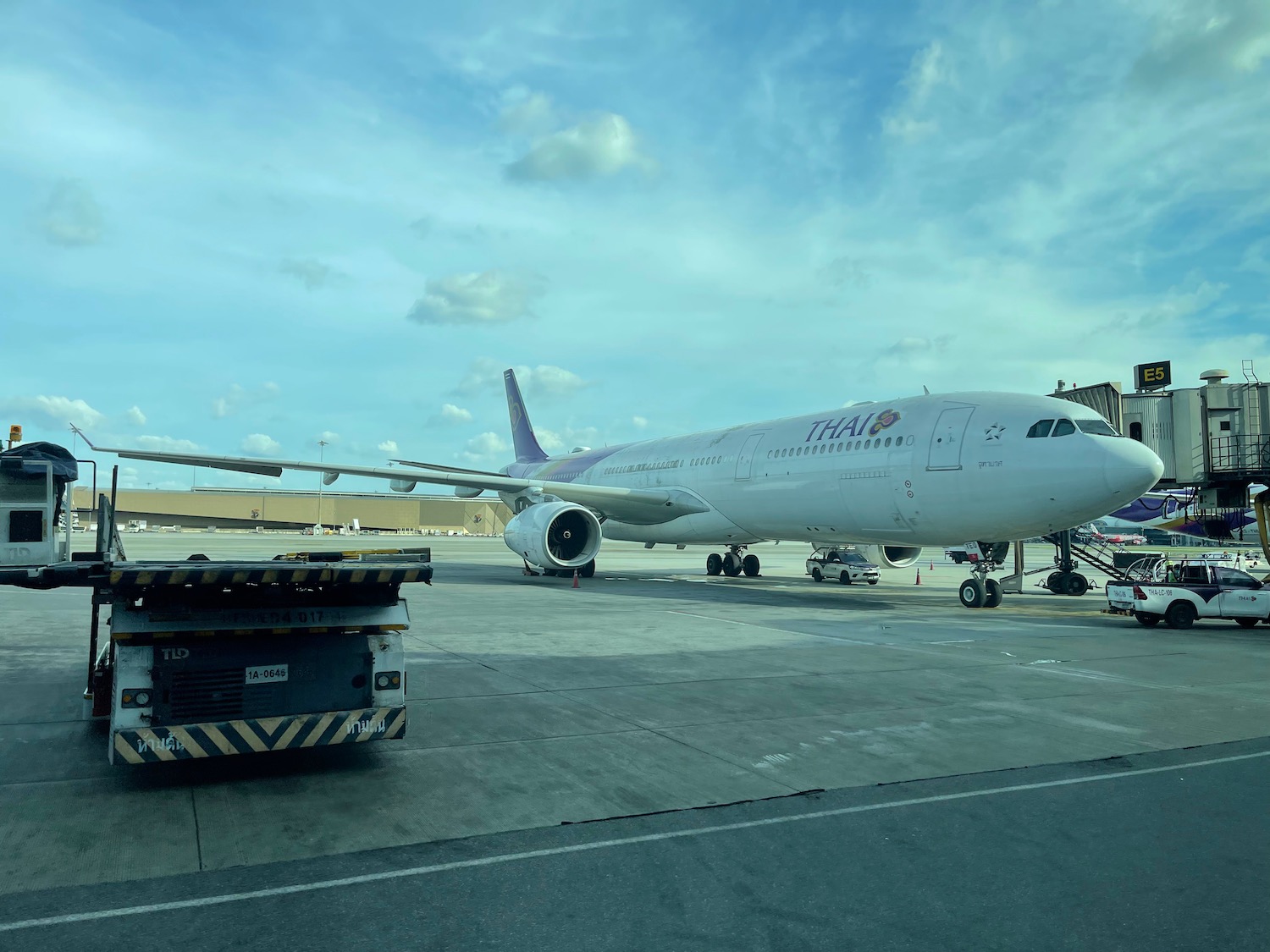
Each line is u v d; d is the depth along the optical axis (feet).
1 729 24.79
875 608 65.46
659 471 90.68
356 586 22.24
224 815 18.12
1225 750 24.41
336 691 21.25
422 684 32.32
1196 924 13.55
